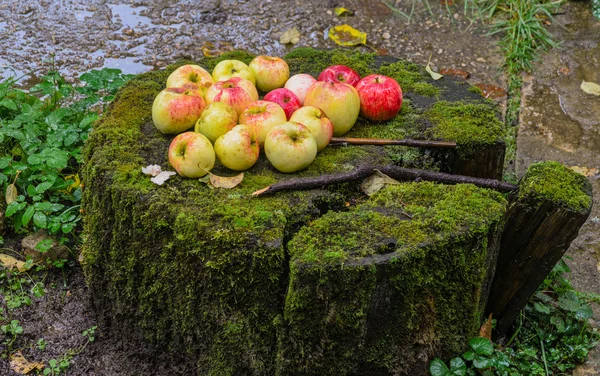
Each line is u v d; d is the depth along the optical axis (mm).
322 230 1566
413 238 1556
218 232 1550
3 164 1935
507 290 1758
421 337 1622
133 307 1713
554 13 2740
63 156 1917
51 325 1815
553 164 1742
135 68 2416
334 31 2596
